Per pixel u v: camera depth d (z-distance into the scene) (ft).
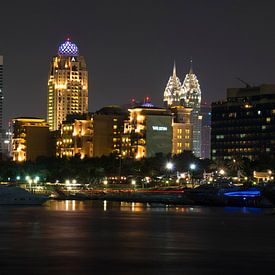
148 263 388.16
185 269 368.89
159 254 426.51
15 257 407.03
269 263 391.86
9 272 354.33
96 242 489.67
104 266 375.45
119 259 402.52
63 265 377.50
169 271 362.12
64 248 451.94
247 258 411.95
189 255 423.23
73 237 525.34
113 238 520.42
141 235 547.49
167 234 558.15
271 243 495.00
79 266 374.43
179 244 483.92
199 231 589.32
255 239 524.52
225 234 563.48
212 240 514.68
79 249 447.42
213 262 394.32
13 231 569.64
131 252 434.71
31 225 631.56
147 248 457.68
